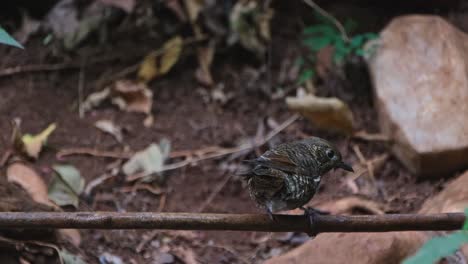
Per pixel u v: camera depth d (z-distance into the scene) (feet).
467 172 24.79
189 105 30.35
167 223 18.35
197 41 31.42
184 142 28.76
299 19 32.48
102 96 30.07
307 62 31.17
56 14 31.96
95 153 27.99
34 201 23.32
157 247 24.61
